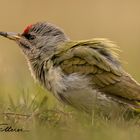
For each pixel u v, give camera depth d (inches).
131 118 537.3
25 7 1332.4
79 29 1262.3
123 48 1092.5
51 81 555.5
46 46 587.5
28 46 603.2
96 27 1273.4
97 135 476.4
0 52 954.1
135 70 850.8
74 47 563.2
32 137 485.1
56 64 553.0
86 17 1339.8
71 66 546.3
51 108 573.3
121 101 537.3
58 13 1355.8
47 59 569.0
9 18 1273.4
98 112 538.6
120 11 1350.9
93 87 540.7
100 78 541.6
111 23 1300.4
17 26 1243.2
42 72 573.9
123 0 1395.2
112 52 562.3
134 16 1327.5
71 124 521.7
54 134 492.1
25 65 857.5
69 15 1352.1
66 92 543.8
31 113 548.1
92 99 538.3
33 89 637.9
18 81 697.6
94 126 503.2
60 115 546.0
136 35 1221.1
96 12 1357.0
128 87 540.4
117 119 529.0
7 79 748.0
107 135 475.5
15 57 952.9
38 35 598.9
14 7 1321.4
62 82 543.5
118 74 545.3
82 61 546.3
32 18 1302.9
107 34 1223.5
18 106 567.5
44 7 1355.8
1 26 1234.0
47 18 1325.0
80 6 1397.6
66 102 551.8
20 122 531.8
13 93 687.7
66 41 585.6
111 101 538.6
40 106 572.4
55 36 592.7
